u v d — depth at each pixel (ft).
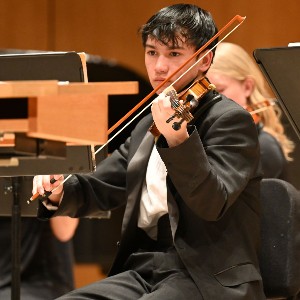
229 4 69.97
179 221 30.19
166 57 31.45
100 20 72.08
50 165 28.14
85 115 22.48
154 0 71.56
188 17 31.68
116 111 56.39
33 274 41.91
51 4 72.23
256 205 31.17
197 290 28.96
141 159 32.17
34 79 29.45
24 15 72.18
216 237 29.81
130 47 72.08
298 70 28.04
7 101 21.13
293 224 32.32
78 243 54.60
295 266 32.24
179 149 27.48
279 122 47.88
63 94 21.86
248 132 30.37
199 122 30.94
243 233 30.32
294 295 32.63
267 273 32.53
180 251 29.55
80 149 28.81
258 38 69.82
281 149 46.01
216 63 46.21
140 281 30.27
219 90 46.21
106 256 54.75
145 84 56.29
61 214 33.81
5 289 40.37
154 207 31.27
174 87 31.53
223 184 28.71
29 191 34.65
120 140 56.13
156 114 27.09
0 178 34.88
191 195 28.12
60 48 72.38
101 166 34.86
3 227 41.27
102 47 72.18
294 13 69.51
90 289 29.48
